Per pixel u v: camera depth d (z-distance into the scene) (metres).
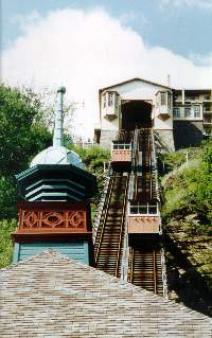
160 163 73.81
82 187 26.25
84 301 15.96
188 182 59.06
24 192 26.80
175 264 48.91
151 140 81.00
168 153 78.56
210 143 67.50
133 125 93.44
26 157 63.91
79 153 73.00
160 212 49.09
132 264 41.06
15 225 55.09
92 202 60.94
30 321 15.22
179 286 47.50
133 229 44.88
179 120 91.31
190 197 53.25
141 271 40.19
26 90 71.50
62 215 23.61
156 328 15.03
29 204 23.67
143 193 57.00
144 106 91.94
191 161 67.25
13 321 15.20
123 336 14.77
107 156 72.56
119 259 42.69
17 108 67.00
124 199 55.81
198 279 47.97
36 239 23.06
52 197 25.64
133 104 90.88
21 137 64.56
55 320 15.27
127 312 15.56
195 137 90.88
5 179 61.25
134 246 44.56
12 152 63.53
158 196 55.09
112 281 16.80
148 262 41.53
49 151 26.42
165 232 50.69
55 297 16.12
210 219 51.16
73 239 23.17
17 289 16.41
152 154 70.81
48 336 14.74
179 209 52.38
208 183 54.16
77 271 17.25
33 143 65.00
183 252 49.59
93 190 27.02
